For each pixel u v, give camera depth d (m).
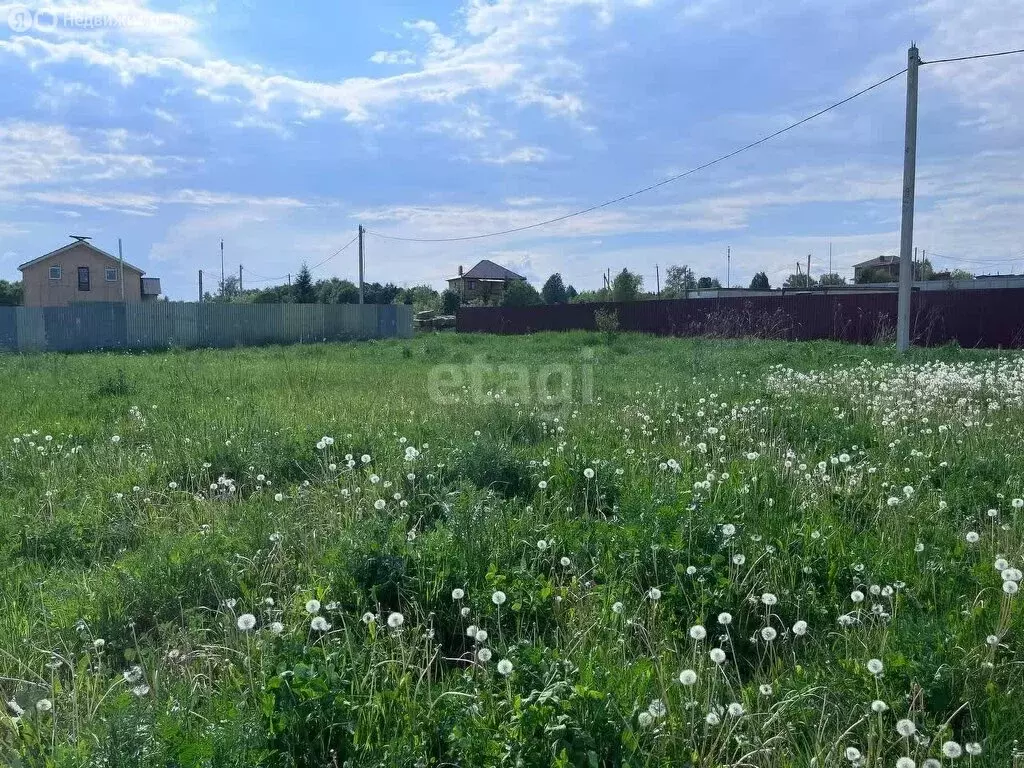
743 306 26.08
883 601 3.55
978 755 2.46
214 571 3.90
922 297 21.61
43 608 3.65
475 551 3.86
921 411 7.86
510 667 2.60
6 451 6.79
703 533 3.90
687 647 3.29
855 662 2.89
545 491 5.23
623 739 2.37
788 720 2.73
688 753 2.53
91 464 6.31
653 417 8.04
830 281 62.31
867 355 15.81
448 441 6.66
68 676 3.20
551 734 2.32
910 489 4.68
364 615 3.21
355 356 19.48
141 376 13.48
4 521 4.92
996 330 20.64
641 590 3.65
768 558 3.75
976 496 5.02
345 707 2.51
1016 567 3.77
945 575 3.75
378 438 6.81
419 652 3.21
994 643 2.92
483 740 2.43
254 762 2.30
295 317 31.77
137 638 3.46
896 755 2.53
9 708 2.87
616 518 4.60
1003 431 6.77
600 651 3.10
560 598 3.50
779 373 12.27
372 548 3.75
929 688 2.71
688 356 16.16
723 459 5.90
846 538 4.13
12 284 55.28
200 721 2.64
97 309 27.58
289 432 6.89
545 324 33.38
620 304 30.38
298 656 2.73
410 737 2.52
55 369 14.62
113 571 3.98
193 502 5.36
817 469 5.43
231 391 11.03
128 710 2.49
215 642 3.39
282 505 5.00
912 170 15.94
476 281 69.94
